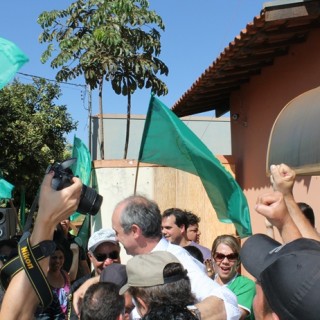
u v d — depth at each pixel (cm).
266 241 193
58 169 180
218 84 888
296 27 624
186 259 320
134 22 1215
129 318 309
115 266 336
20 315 169
